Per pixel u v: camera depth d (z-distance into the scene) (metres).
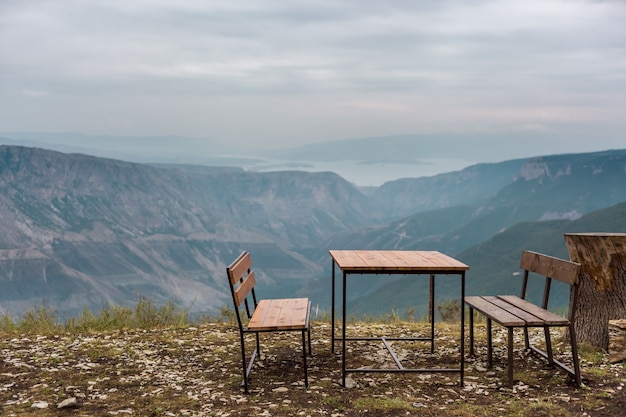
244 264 4.94
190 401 4.22
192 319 6.90
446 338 5.89
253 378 4.71
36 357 5.23
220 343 5.78
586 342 5.25
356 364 5.04
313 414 3.96
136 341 5.82
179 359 5.23
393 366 4.97
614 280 5.07
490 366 4.87
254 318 4.63
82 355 5.32
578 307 5.32
